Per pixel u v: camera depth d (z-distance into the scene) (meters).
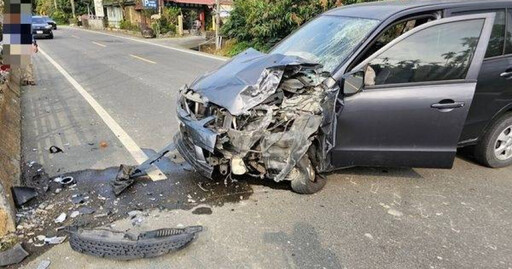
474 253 2.78
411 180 3.88
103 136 5.09
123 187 3.52
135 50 16.50
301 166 3.38
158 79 9.34
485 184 3.83
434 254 2.75
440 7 3.62
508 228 3.09
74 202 3.33
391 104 3.31
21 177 3.77
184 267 2.56
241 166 3.21
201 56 14.57
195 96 3.38
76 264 2.56
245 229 3.00
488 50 3.76
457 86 3.34
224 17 21.44
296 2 14.30
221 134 3.02
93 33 29.47
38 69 10.84
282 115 3.14
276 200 3.44
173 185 3.67
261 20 14.98
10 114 5.41
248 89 3.11
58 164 4.14
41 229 2.92
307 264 2.61
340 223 3.11
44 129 5.36
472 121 3.82
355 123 3.33
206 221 3.10
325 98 3.19
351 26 3.79
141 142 4.88
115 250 2.60
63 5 51.41
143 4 28.92
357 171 4.04
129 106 6.68
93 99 7.18
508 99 3.87
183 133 3.54
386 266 2.61
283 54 3.91
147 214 3.18
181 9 29.50
